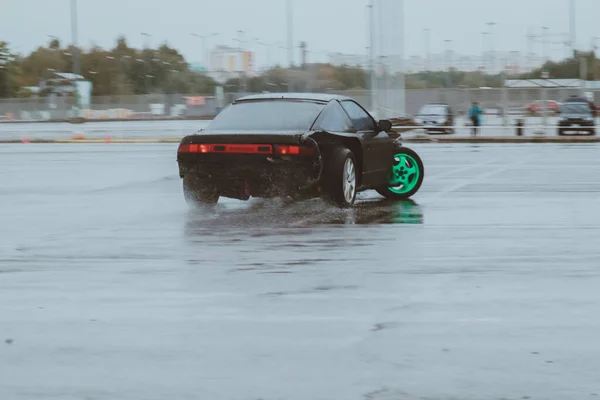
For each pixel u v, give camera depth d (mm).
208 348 7984
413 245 13234
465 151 41219
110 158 37188
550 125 67500
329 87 115250
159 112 103875
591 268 11469
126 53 185000
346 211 17297
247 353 7828
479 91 81625
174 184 23609
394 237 14000
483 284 10516
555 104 82188
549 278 10852
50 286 10594
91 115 99562
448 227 15109
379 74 65062
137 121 98750
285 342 8156
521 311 9227
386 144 19188
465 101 85250
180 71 173875
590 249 12844
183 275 11141
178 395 6750
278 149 16469
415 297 9867
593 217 16312
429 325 8703
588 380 7039
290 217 16422
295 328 8625
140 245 13375
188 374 7246
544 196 20047
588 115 63375
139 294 10133
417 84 137875
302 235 14227
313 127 16969
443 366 7418
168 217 16609
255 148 16578
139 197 20328
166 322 8898
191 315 9164
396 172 19891
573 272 11211
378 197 20109
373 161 18578
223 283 10648
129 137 68875
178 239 13914
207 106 104562
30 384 7047
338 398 6668
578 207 17906
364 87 118875
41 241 13867
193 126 85688
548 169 28391
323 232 14547
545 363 7480
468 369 7336
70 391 6875
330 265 11695
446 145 49531
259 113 17547
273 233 14445
